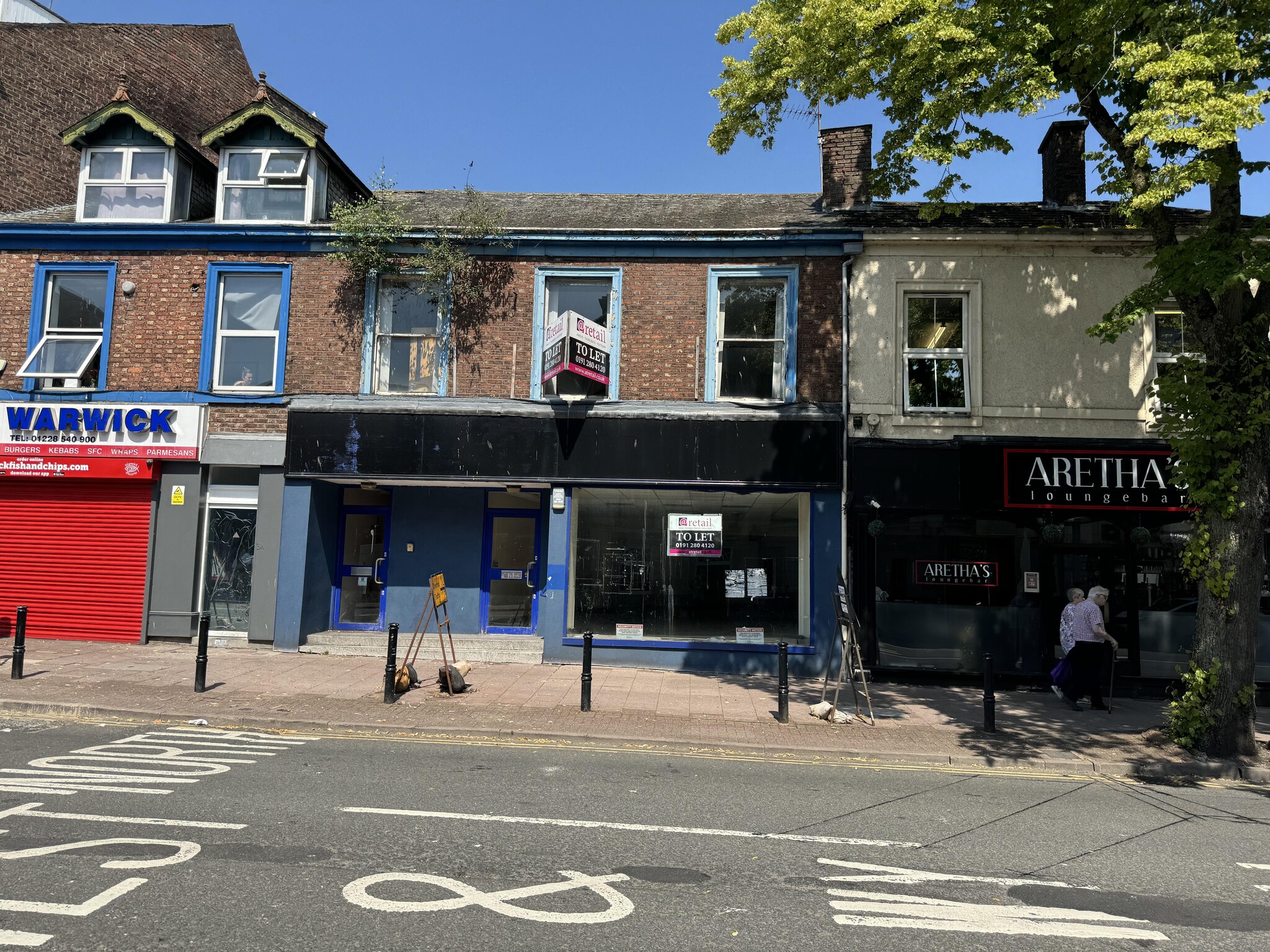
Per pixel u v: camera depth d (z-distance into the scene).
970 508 11.88
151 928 3.66
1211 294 8.62
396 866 4.53
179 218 13.54
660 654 12.30
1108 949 3.82
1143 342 12.07
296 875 4.35
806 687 11.27
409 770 6.73
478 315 12.84
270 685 10.01
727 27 10.75
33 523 13.04
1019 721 9.55
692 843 5.14
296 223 12.95
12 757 6.70
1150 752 8.16
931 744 8.31
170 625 12.70
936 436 12.10
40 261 13.19
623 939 3.73
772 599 12.35
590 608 12.51
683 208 14.75
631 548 12.61
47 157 16.00
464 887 4.27
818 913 4.12
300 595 12.45
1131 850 5.34
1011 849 5.27
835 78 10.02
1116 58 8.36
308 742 7.72
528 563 13.44
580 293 12.96
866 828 5.62
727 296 12.80
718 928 3.89
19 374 12.77
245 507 12.94
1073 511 11.82
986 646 11.95
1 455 12.87
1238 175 8.40
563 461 12.30
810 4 9.65
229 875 4.32
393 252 12.88
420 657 12.26
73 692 9.16
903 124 10.16
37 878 4.19
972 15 8.85
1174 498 11.67
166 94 17.45
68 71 16.36
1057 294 12.21
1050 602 11.94
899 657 11.99
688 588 12.47
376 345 12.99
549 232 12.66
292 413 12.53
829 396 12.32
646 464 12.24
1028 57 8.59
